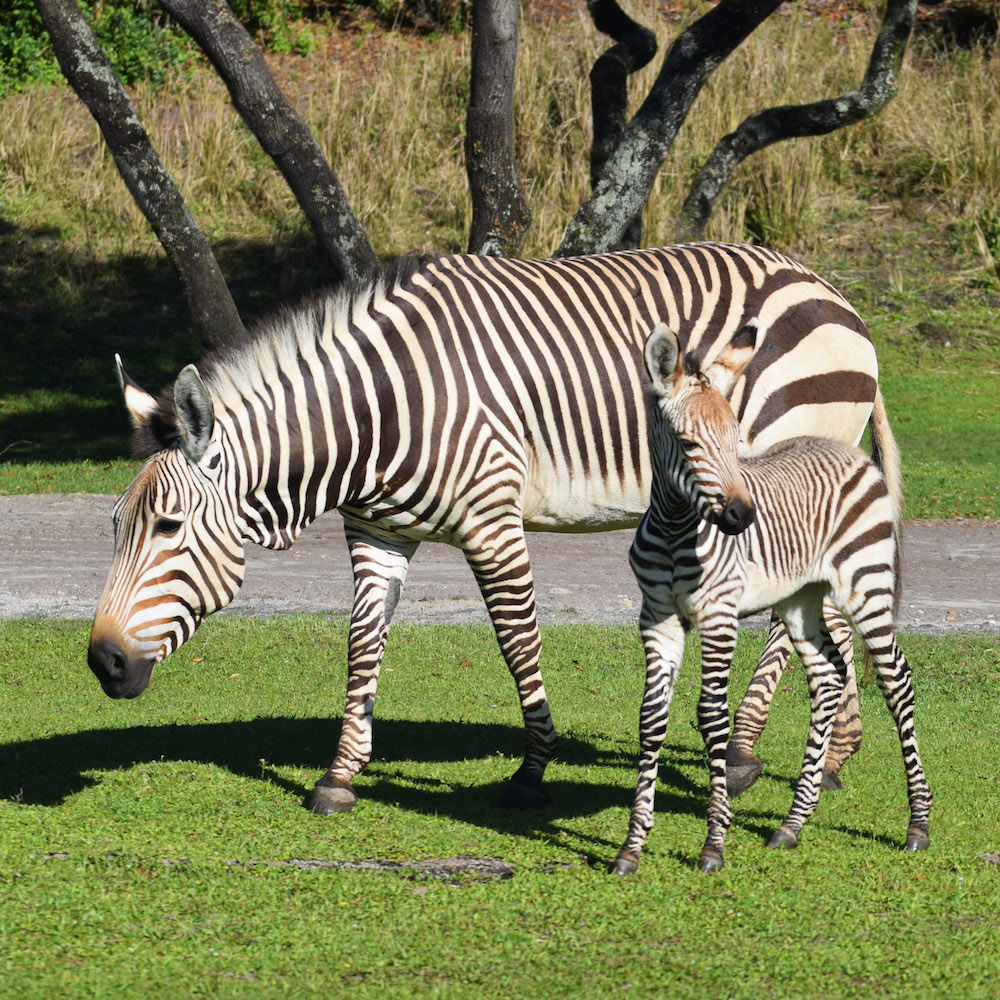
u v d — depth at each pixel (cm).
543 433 1047
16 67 4438
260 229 3984
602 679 1501
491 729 1298
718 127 3969
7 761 1125
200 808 1001
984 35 4631
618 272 1105
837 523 940
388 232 3922
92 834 923
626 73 2650
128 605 935
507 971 708
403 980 696
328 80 4347
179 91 4344
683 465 793
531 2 4775
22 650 1573
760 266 1141
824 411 1133
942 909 808
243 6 4616
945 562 2155
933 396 3400
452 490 1014
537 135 3975
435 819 991
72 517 2417
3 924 748
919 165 4206
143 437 971
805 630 962
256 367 980
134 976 691
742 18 2298
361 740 1044
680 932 765
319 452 985
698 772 1160
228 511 962
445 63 4425
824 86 4222
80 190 4072
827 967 716
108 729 1255
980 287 3909
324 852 905
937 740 1264
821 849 927
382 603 1064
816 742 959
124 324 3694
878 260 4000
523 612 1038
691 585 838
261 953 724
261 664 1550
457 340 1022
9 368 3469
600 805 1045
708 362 1089
